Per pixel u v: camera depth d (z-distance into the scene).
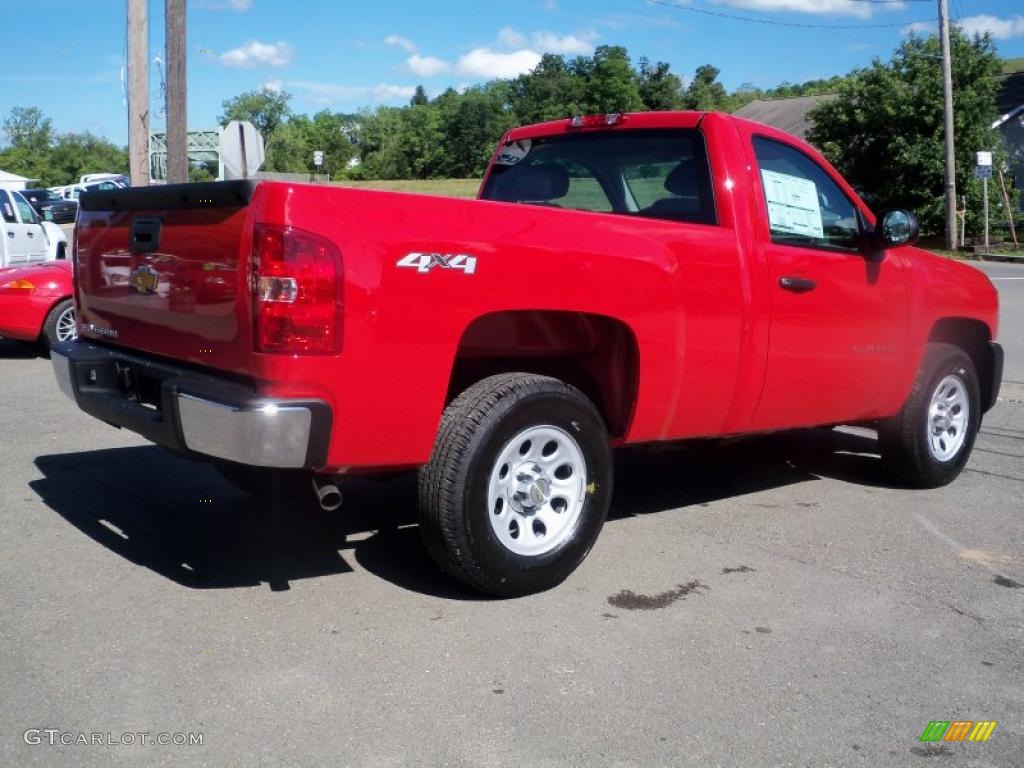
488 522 3.90
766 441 7.38
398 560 4.54
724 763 2.95
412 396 3.68
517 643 3.70
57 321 10.16
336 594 4.11
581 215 4.17
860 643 3.82
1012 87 40.59
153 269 4.09
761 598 4.25
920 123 33.34
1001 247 31.94
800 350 5.03
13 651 3.52
